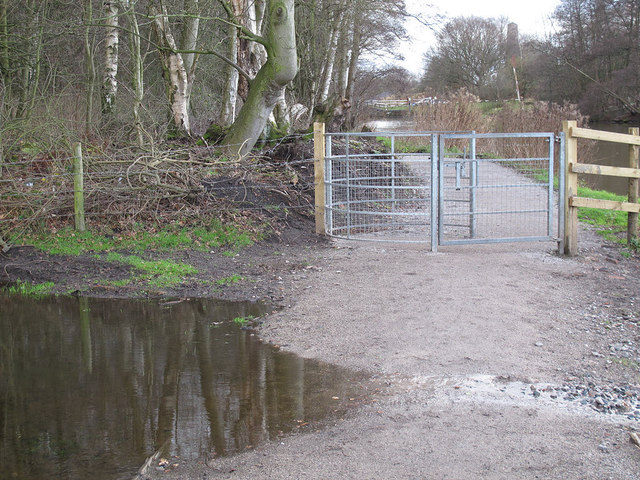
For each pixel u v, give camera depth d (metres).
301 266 8.59
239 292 7.60
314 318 6.53
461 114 23.03
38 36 15.40
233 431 4.26
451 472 3.68
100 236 9.79
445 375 5.06
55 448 4.07
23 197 10.06
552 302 6.84
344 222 11.02
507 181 12.72
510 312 6.47
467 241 8.95
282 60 11.95
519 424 4.24
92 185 10.22
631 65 34.47
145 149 10.91
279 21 11.76
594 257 8.84
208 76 22.78
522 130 20.98
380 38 27.92
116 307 7.24
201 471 3.77
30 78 17.38
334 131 18.36
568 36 38.12
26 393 4.94
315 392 4.84
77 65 18.80
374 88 39.22
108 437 4.21
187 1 15.76
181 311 7.02
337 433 4.18
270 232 10.13
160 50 14.27
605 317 6.41
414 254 8.99
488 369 5.15
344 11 22.56
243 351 5.75
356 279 7.82
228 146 11.54
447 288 7.28
